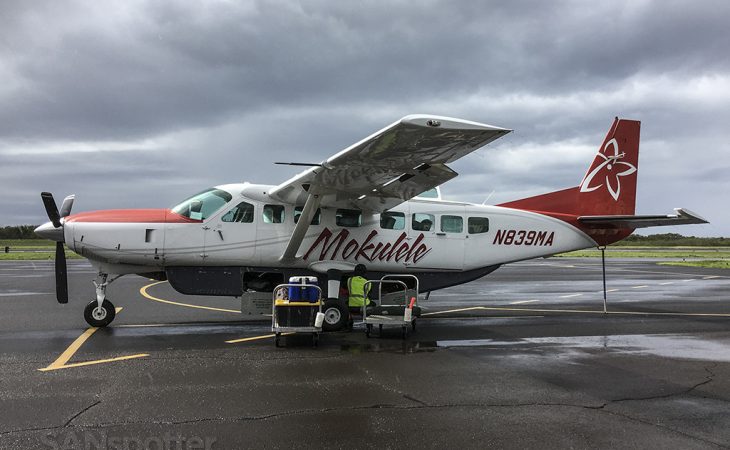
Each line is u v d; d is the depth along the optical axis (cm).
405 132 608
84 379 525
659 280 2030
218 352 669
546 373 566
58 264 882
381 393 485
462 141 639
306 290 729
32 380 520
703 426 404
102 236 848
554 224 1091
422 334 826
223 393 480
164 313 1071
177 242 878
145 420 405
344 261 960
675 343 752
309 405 446
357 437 373
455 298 1406
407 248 995
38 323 898
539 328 889
